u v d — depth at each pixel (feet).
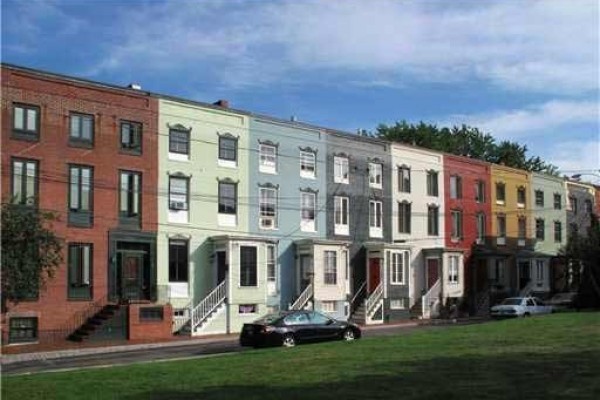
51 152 112.16
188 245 128.88
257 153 141.49
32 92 110.73
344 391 43.09
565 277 208.74
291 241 146.20
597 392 40.63
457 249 179.22
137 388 47.09
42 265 94.48
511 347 66.59
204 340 114.42
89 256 115.85
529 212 212.84
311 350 70.28
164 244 125.29
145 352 93.81
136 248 122.21
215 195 133.69
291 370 53.88
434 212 180.86
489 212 198.29
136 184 122.42
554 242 222.28
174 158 128.16
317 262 145.59
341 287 150.10
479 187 196.65
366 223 162.61
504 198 204.54
